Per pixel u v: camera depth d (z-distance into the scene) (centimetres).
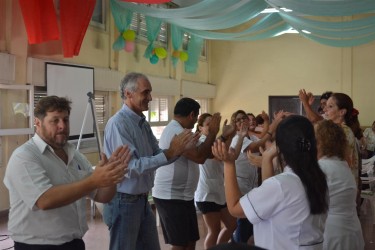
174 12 839
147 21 966
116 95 951
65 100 246
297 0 753
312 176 208
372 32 988
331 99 362
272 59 1377
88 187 216
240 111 482
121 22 888
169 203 374
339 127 279
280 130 215
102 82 878
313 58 1342
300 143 209
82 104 812
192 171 380
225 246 107
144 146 319
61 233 238
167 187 374
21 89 698
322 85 1337
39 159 236
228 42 1416
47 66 737
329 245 268
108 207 312
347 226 269
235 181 227
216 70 1430
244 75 1402
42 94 745
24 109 716
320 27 967
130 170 290
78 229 249
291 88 1361
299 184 207
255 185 489
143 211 319
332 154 273
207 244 449
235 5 844
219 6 818
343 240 268
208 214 442
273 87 1375
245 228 488
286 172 214
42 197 220
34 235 235
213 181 440
